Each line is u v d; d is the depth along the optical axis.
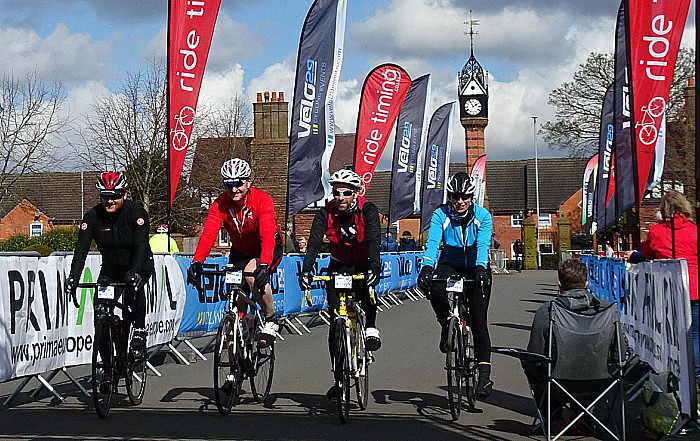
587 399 6.11
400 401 7.87
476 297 7.11
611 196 20.66
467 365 7.19
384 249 23.41
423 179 26.53
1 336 7.31
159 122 39.97
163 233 16.66
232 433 6.46
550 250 66.25
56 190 62.56
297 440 6.20
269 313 7.71
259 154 47.62
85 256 7.24
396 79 18.44
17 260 7.60
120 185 7.12
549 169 68.44
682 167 34.56
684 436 6.16
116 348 7.32
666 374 6.12
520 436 6.32
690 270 7.64
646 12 11.07
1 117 37.25
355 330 7.21
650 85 11.09
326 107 15.66
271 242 7.12
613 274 12.99
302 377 9.47
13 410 7.60
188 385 9.09
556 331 5.83
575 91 43.84
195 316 11.74
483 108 60.25
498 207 67.62
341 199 6.98
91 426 6.76
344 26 15.69
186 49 12.38
